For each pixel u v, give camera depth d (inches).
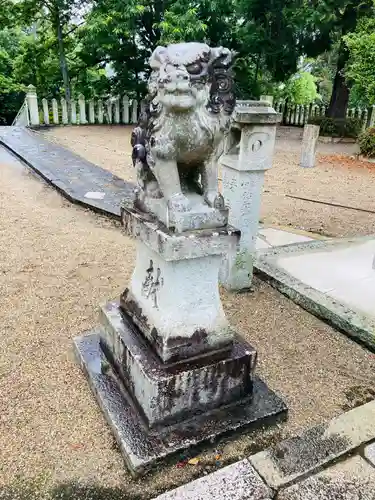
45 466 68.5
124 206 81.4
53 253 148.4
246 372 77.7
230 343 77.0
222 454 72.0
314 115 506.6
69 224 177.5
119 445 71.6
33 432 74.4
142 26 441.4
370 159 340.5
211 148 67.1
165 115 63.1
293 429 77.9
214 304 76.4
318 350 102.0
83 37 422.3
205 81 61.7
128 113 476.1
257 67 466.9
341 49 418.3
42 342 99.2
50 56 486.9
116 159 303.1
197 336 73.8
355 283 128.0
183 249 66.0
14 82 538.0
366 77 328.8
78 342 95.0
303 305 119.7
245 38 431.2
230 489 65.1
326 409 83.4
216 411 77.1
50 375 88.5
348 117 457.7
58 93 526.0
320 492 65.4
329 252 150.9
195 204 69.7
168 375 70.0
